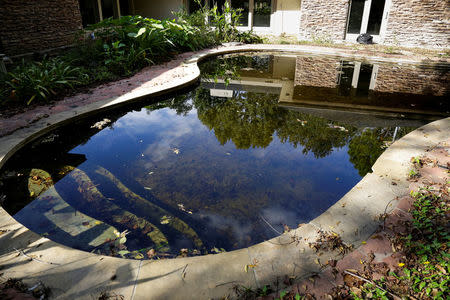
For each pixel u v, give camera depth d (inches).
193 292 60.3
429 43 353.7
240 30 466.3
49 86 183.9
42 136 137.5
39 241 73.9
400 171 102.9
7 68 219.1
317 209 91.9
